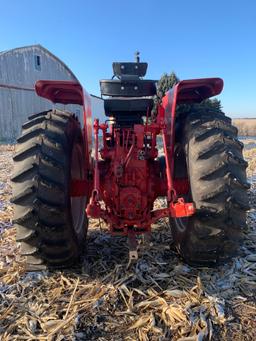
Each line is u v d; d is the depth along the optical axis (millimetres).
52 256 3043
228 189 2820
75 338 2395
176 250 3547
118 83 3537
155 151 3369
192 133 3012
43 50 28953
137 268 3244
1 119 25266
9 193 6535
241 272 3199
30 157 2889
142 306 2717
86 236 3891
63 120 3150
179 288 2943
